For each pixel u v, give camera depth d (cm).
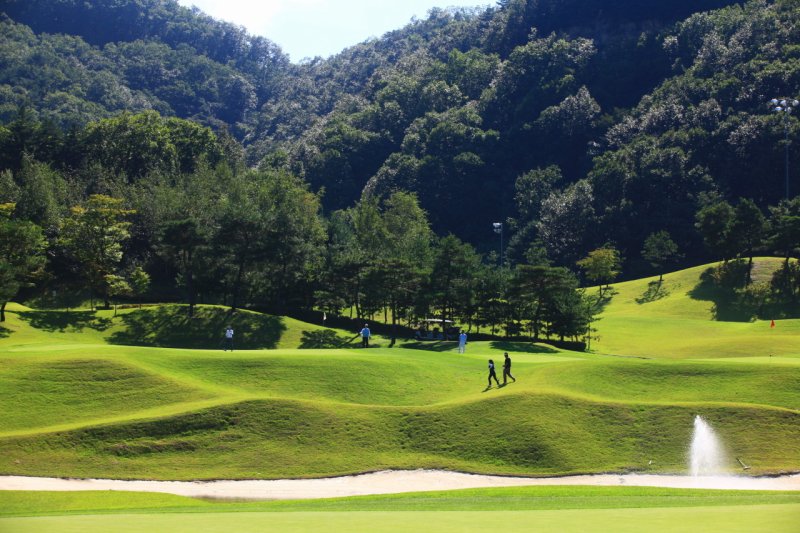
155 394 5528
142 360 6028
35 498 4012
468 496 3756
